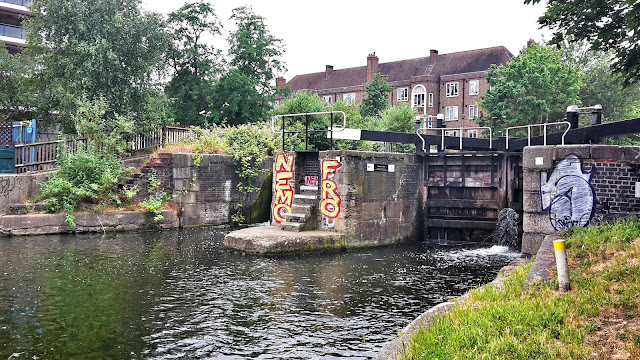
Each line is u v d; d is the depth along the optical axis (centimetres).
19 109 2883
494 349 560
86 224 1983
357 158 1739
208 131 2528
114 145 2206
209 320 930
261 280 1244
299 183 1888
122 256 1511
